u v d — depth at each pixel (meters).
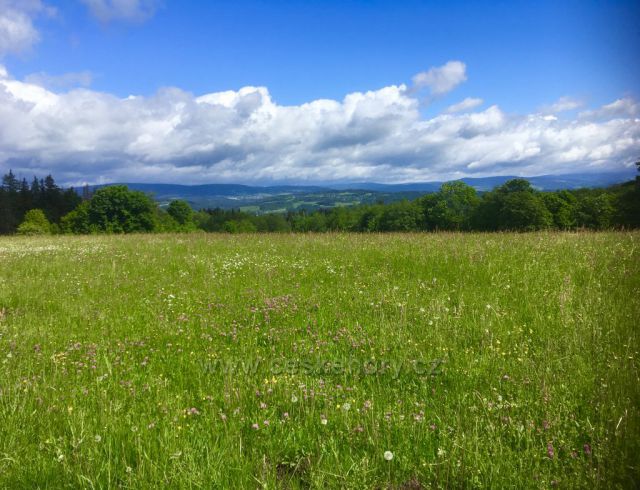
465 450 2.82
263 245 14.88
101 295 8.14
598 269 8.01
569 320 5.30
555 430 3.04
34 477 2.75
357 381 4.09
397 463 2.87
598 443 2.81
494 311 5.79
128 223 63.91
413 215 78.38
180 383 4.20
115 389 3.95
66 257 13.50
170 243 17.00
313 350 4.90
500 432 3.09
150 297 7.86
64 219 65.12
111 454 2.97
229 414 3.48
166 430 3.14
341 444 3.11
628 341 4.31
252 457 2.93
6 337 5.54
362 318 6.12
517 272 8.17
